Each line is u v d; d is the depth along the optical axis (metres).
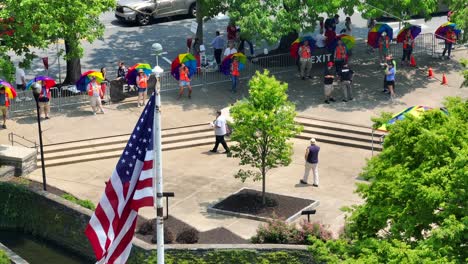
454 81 58.50
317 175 46.72
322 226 41.12
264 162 44.25
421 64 61.03
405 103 55.53
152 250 39.75
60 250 44.50
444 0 58.03
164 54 63.19
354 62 61.62
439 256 28.08
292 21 55.78
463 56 62.38
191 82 58.66
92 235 28.47
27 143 50.66
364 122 53.06
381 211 31.09
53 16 49.69
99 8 52.59
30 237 45.56
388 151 32.19
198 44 60.69
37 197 45.22
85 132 52.22
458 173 28.89
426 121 32.09
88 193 46.38
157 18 68.69
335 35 60.25
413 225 29.92
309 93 57.03
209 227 42.91
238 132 43.72
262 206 44.50
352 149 51.22
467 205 28.98
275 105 43.50
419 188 29.47
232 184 47.28
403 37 60.25
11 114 54.03
